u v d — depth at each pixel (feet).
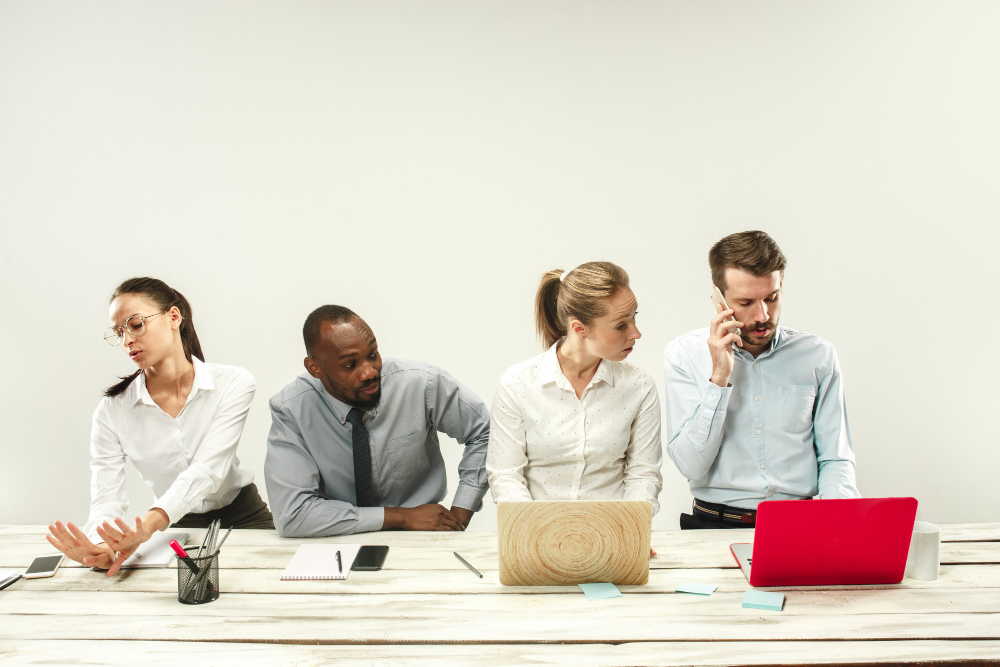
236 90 8.97
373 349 5.48
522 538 4.08
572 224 8.91
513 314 8.98
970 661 3.16
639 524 4.06
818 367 5.63
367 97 8.96
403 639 3.44
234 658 3.28
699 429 5.46
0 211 8.96
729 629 3.51
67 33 8.96
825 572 4.03
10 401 9.04
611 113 8.85
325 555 4.63
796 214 8.64
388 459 6.12
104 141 8.98
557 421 5.27
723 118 8.73
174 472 5.82
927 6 8.44
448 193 8.97
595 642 3.40
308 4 8.95
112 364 9.03
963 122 8.43
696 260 8.81
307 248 9.01
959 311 8.48
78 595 4.07
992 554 4.53
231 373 5.85
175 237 9.00
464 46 8.93
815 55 8.59
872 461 8.59
